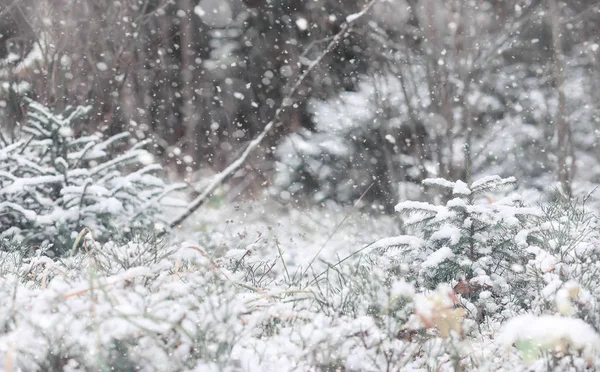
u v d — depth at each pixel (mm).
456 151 11039
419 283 4066
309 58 13617
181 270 3727
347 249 7602
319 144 12391
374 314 3146
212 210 10609
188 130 13852
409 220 4332
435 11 10695
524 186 12078
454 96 11094
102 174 7406
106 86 10609
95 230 6543
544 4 13109
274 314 2928
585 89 13742
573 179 10641
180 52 14750
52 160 7109
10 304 2672
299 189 12562
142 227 6672
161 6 12086
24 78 9781
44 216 6512
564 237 4188
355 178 11969
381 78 12539
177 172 13688
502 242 4148
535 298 3645
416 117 11039
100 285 2580
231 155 13898
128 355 2432
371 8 11438
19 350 2371
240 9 15258
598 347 2510
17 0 9664
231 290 3102
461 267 3998
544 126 12883
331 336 2686
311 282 4422
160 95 13898
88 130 9906
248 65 15289
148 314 2428
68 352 2395
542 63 14484
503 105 13438
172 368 2424
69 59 9852
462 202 4137
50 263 3531
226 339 2473
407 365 2799
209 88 14789
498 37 12914
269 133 13977
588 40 14258
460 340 2961
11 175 6734
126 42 10875
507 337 2549
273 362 2637
